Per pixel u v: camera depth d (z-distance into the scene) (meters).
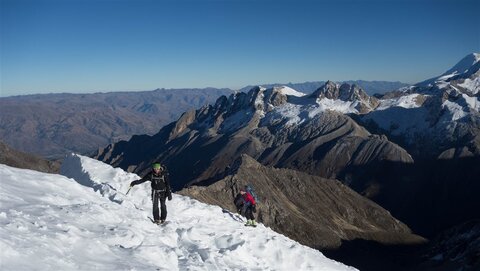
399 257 126.00
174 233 13.89
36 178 14.61
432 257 116.19
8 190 12.18
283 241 17.62
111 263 9.16
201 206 19.52
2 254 7.56
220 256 13.17
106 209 12.95
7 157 126.94
